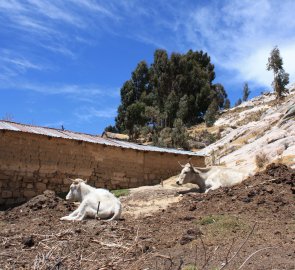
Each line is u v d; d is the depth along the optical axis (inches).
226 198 540.1
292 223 420.2
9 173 770.8
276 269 287.4
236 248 343.6
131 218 523.2
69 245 369.7
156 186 844.6
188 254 336.2
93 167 882.1
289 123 1023.0
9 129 769.6
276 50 2085.4
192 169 715.4
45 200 617.0
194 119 2554.1
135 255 343.3
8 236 412.5
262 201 493.4
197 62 2920.8
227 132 1771.7
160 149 1019.9
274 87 2129.7
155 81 2674.7
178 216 488.1
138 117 2298.2
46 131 863.1
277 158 821.9
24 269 309.1
